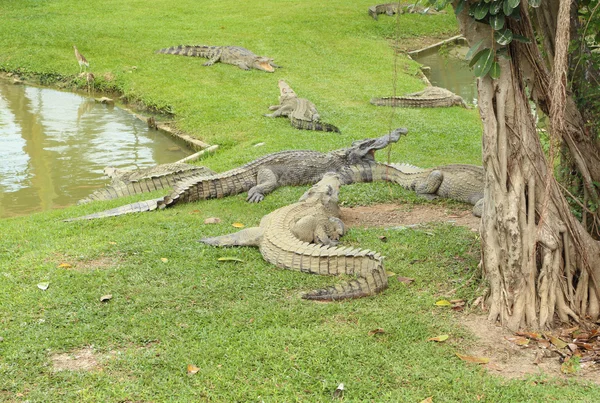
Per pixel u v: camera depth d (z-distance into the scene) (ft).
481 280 18.19
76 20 70.74
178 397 13.70
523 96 16.47
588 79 18.03
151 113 46.55
